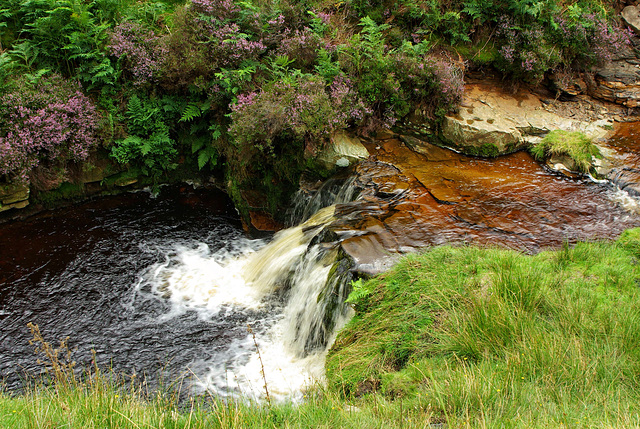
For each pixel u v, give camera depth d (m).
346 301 5.53
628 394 3.69
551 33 9.97
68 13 9.68
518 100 9.91
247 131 8.27
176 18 9.69
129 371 5.95
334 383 4.84
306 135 8.50
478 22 10.21
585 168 8.19
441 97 9.21
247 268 8.12
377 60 9.20
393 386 4.40
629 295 4.87
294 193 9.00
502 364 4.22
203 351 6.32
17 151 8.30
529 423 3.37
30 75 9.09
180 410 5.25
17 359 6.15
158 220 9.36
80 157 9.11
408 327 5.00
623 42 10.48
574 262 5.57
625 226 6.66
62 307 7.09
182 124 10.12
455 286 5.21
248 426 3.78
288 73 9.23
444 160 8.84
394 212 7.15
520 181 8.09
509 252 5.77
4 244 8.30
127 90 9.82
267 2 10.10
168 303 7.25
